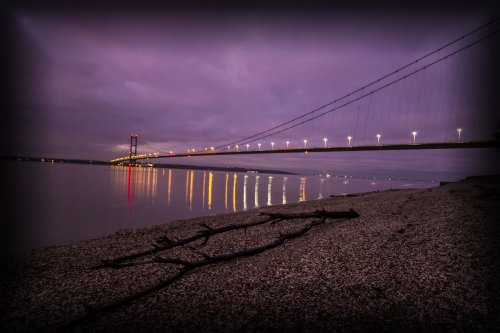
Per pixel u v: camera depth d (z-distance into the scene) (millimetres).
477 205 7379
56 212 18547
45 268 5559
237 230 8039
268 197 34000
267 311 3236
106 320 3266
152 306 3525
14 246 9242
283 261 4707
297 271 4258
